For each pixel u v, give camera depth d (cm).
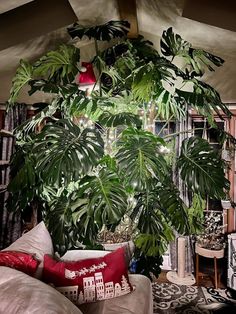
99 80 237
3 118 328
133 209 208
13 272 114
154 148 194
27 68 227
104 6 232
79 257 188
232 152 330
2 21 238
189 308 257
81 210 191
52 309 91
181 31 251
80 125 245
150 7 237
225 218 339
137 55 242
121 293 161
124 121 194
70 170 179
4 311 92
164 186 212
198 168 202
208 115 214
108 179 199
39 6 238
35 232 184
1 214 320
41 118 237
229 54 273
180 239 319
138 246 219
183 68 283
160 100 217
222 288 298
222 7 215
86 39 280
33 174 212
